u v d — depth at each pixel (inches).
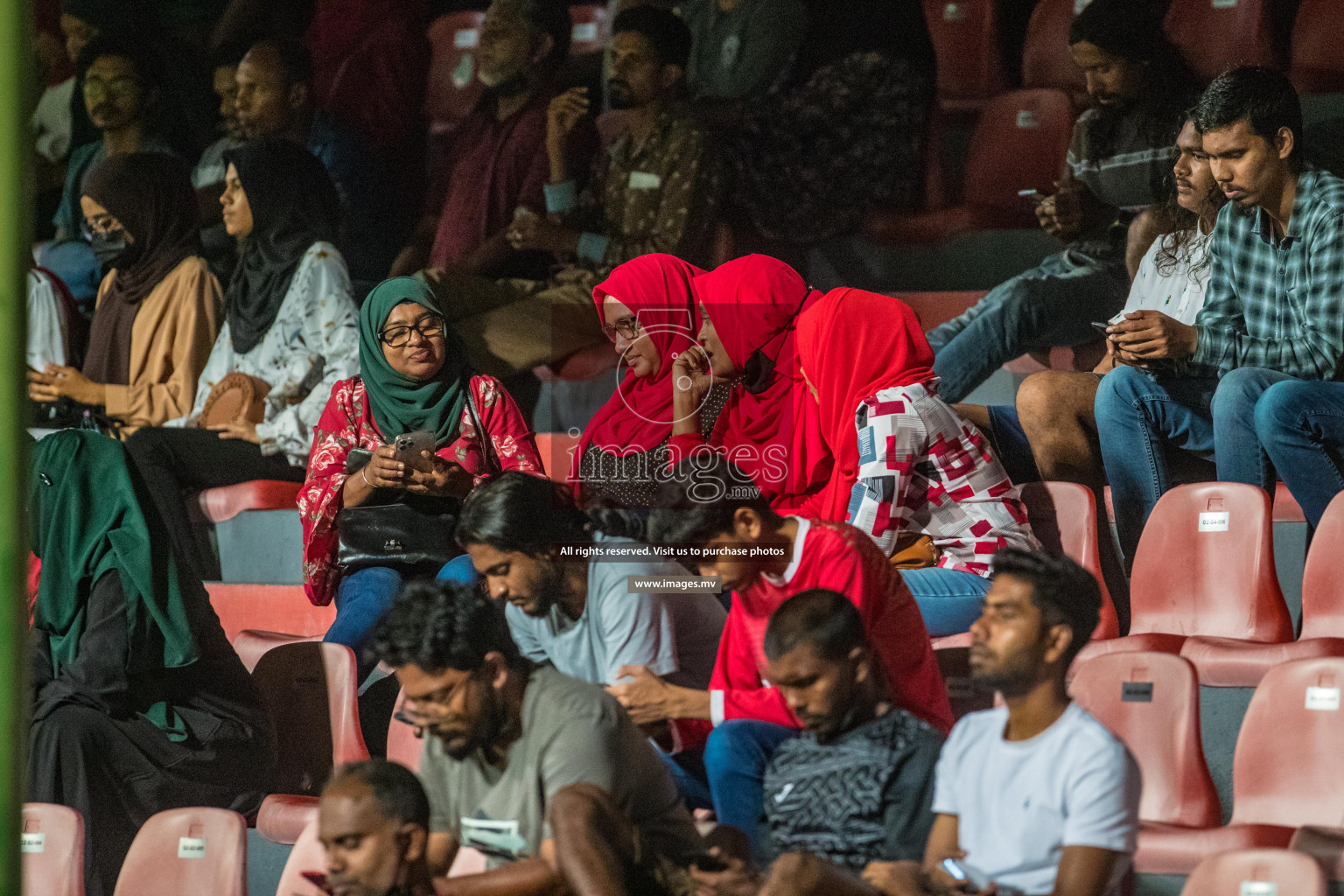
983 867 274.4
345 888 284.0
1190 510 411.2
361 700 434.6
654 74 646.5
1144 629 414.9
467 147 693.3
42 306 674.8
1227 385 416.8
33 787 403.5
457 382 473.1
